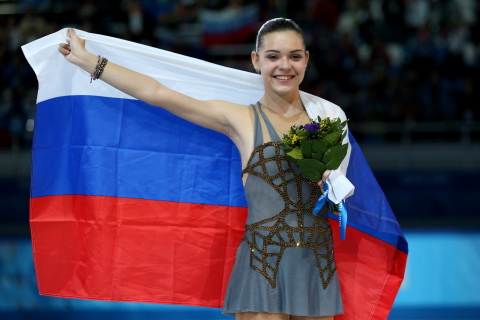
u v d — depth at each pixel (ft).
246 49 59.62
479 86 57.77
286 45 16.60
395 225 18.57
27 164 54.80
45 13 62.13
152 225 19.67
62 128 19.45
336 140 15.79
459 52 60.03
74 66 19.45
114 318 25.36
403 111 56.59
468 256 31.07
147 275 19.62
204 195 19.85
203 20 61.57
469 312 25.11
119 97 19.70
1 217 39.24
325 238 16.52
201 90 19.53
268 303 15.92
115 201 19.53
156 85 17.53
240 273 16.40
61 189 19.42
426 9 63.82
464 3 63.46
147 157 19.74
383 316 19.44
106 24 61.52
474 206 40.11
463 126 54.75
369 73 58.65
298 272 16.02
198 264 19.79
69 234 19.39
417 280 28.60
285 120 17.22
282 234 16.17
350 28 63.52
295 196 16.34
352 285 19.56
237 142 17.30
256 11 61.46
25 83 58.34
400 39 63.72
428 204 41.09
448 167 53.42
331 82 58.65
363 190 18.88
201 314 26.00
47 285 19.45
